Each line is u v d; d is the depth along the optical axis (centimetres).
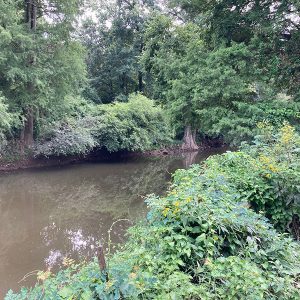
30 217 830
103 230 717
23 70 1285
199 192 292
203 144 2392
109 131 1697
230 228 263
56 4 1425
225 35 932
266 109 799
